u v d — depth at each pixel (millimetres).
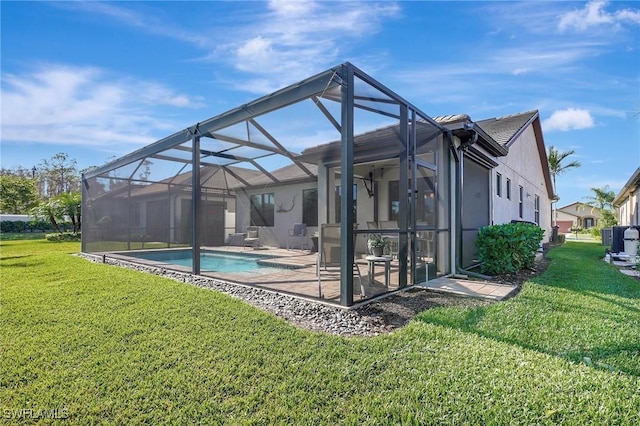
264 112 5707
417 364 2859
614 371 2725
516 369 2746
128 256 11148
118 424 2199
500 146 8773
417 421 2166
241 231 15609
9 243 16656
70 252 12406
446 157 6957
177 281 6469
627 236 9281
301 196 13406
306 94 4961
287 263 8609
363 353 3088
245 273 7258
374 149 7996
